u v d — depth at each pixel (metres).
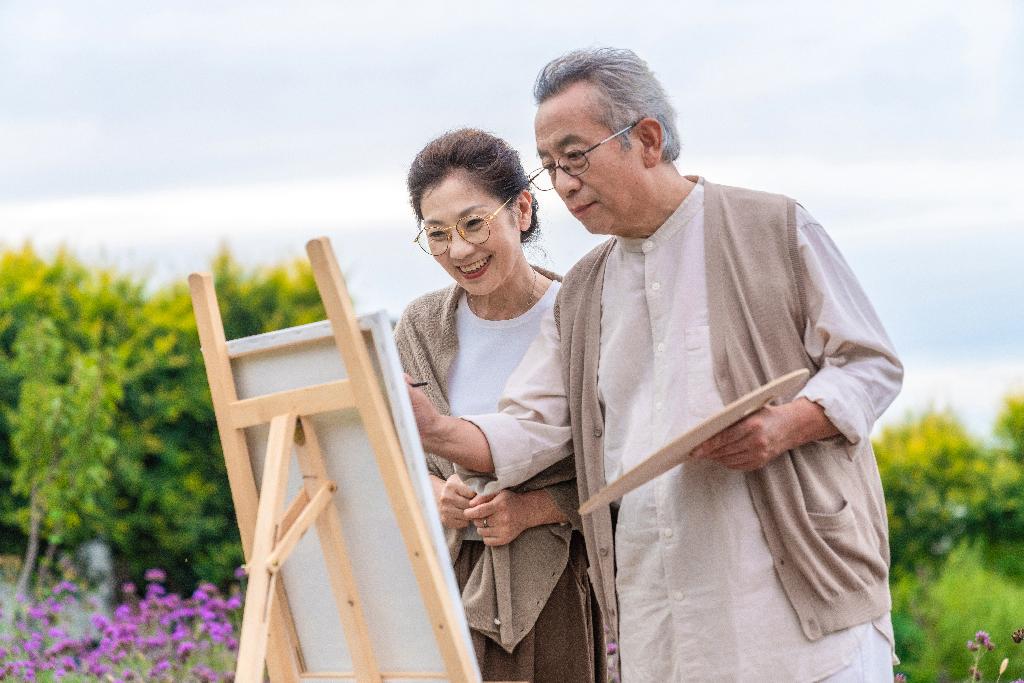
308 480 4.11
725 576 4.31
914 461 12.41
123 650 8.05
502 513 4.97
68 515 11.20
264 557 3.91
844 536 4.28
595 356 4.69
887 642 4.40
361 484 4.07
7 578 10.65
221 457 12.80
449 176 4.93
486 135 5.06
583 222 4.48
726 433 4.05
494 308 5.20
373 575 4.13
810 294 4.31
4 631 8.56
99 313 12.51
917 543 12.07
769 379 4.29
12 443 11.52
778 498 4.25
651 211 4.46
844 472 4.36
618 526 4.62
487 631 5.05
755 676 4.27
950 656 9.84
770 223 4.36
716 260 4.39
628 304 4.58
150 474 12.50
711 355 4.36
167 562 12.60
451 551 5.18
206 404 12.75
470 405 5.20
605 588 4.71
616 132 4.34
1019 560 11.84
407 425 3.94
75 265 12.88
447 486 5.10
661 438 4.41
